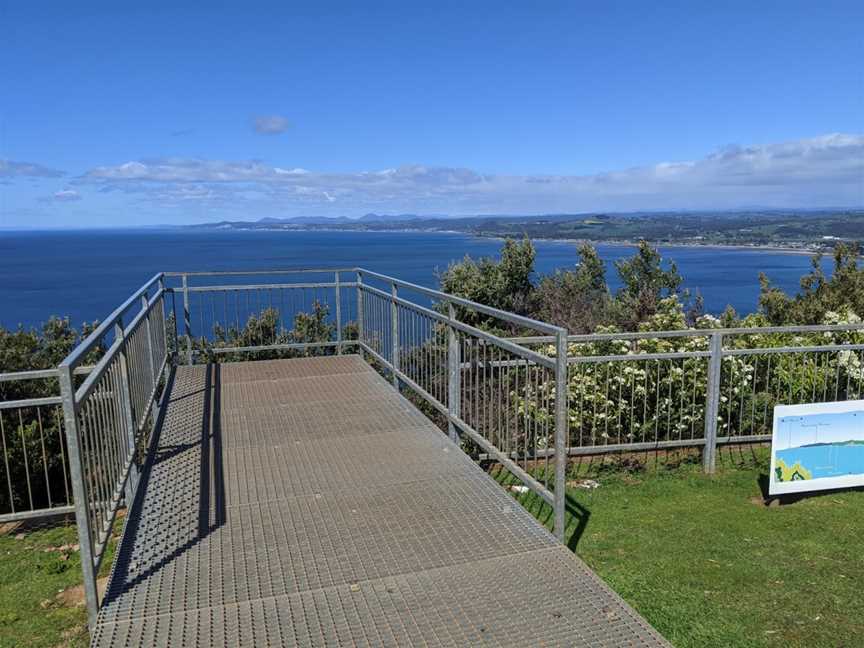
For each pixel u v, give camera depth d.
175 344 7.39
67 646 3.01
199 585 2.87
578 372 5.52
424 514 3.60
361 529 3.42
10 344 7.47
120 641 2.48
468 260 11.01
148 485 4.04
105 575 3.66
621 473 5.14
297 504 3.74
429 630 2.53
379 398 6.00
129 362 4.26
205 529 3.43
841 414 4.43
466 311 9.84
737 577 3.52
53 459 5.84
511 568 3.02
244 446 4.74
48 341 8.15
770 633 3.00
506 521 3.51
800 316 8.41
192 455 4.57
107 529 3.24
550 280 10.70
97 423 3.20
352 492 3.92
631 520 4.28
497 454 4.04
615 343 5.96
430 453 4.59
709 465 5.08
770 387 5.84
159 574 2.97
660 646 2.43
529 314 10.12
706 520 4.27
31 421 6.02
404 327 6.06
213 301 9.44
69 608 3.34
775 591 3.37
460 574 2.96
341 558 3.11
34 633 3.12
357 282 7.96
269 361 7.55
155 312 5.91
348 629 2.54
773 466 4.38
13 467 5.59
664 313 6.84
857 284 8.66
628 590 3.39
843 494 4.65
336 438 4.91
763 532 4.07
